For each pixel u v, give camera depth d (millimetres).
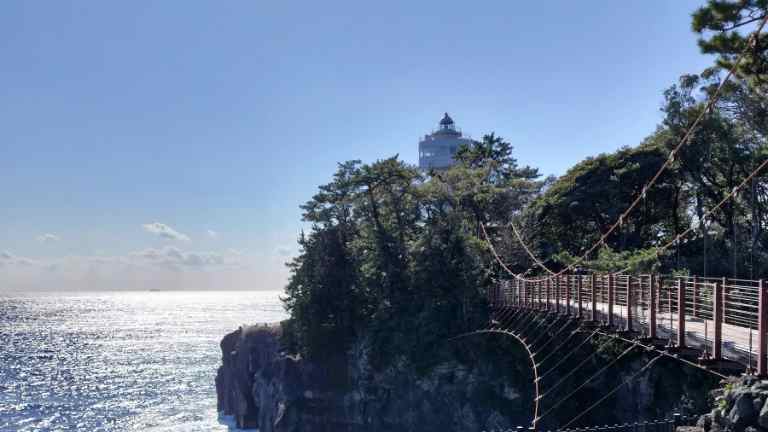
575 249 81188
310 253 84250
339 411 78875
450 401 68500
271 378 87625
